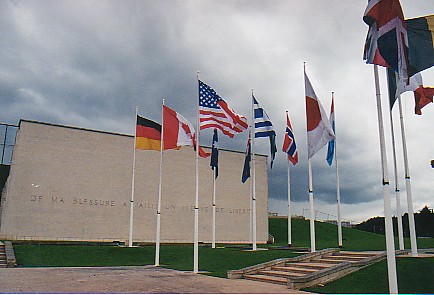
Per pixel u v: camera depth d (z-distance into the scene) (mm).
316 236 49875
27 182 35344
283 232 52344
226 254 24562
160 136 26703
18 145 35594
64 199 36562
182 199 42781
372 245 32406
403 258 16766
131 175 40062
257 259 21531
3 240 33656
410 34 13500
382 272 14867
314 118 20109
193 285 14781
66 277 17016
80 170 37719
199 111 21172
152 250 29312
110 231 38125
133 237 39219
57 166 36781
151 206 40781
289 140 27094
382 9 12102
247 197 47219
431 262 15586
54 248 29766
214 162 24969
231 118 22062
